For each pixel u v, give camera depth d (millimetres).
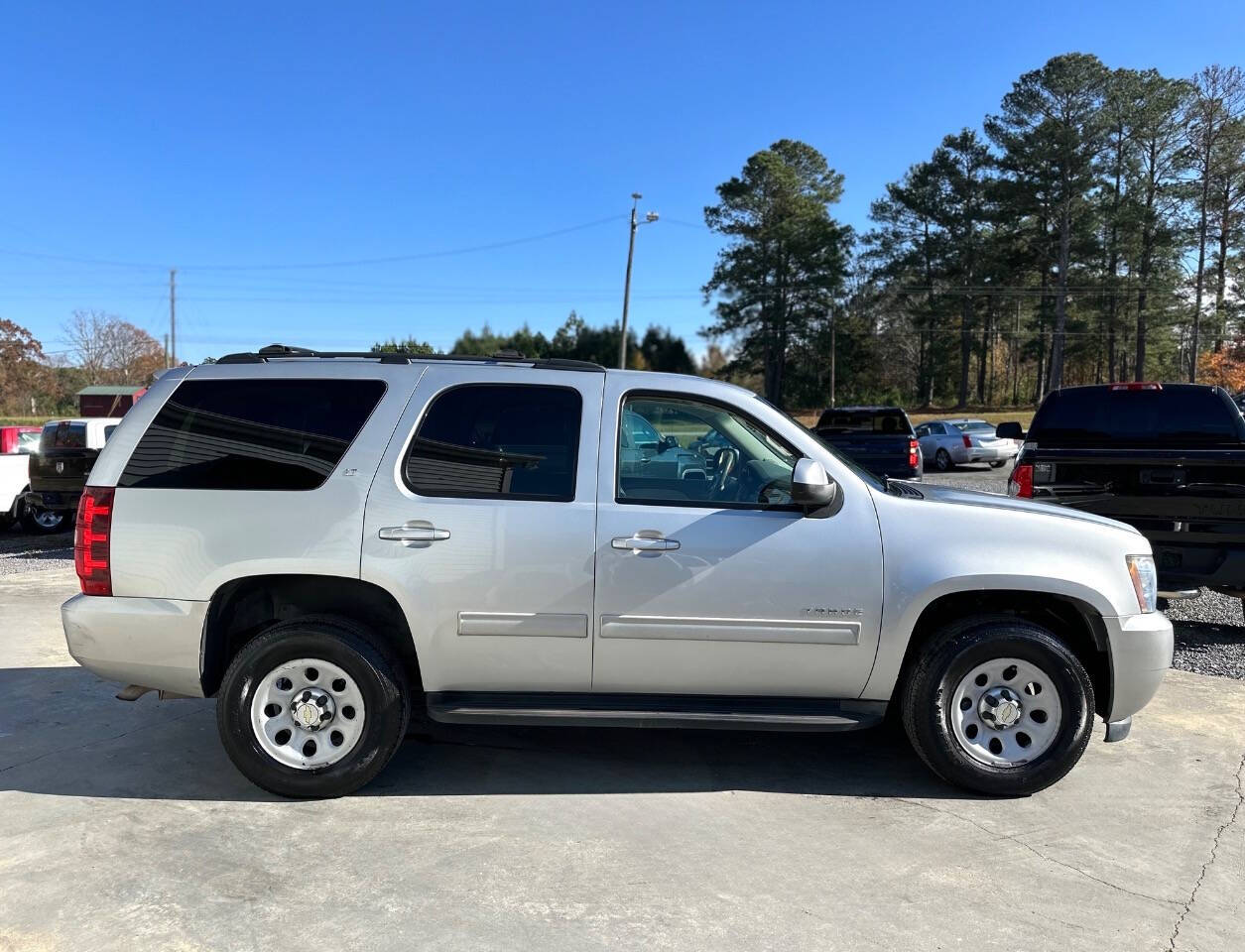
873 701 3807
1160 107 52844
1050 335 63188
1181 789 3912
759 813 3645
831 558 3676
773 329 69562
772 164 66375
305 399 3824
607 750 4355
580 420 3803
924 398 74812
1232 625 7164
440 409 3807
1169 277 56000
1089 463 6301
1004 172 59406
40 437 13133
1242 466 5906
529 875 3109
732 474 3861
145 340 71500
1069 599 3793
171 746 4355
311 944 2688
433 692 3768
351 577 3652
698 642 3686
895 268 68938
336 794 3717
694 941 2707
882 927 2795
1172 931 2805
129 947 2668
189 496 3709
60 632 6711
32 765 4117
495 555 3652
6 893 2975
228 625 3900
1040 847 3361
